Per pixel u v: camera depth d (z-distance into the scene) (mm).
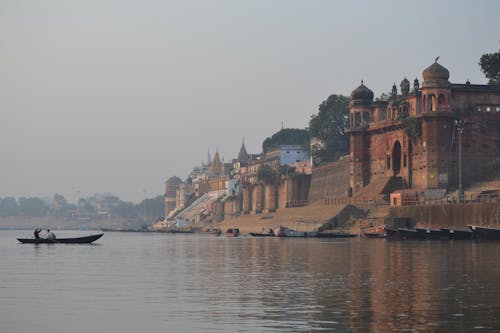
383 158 143500
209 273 51281
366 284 42438
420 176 128250
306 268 54156
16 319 31453
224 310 33344
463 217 103688
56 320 31188
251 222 189875
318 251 77188
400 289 39812
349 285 42031
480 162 126062
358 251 75125
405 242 94750
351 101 155375
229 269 54688
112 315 32312
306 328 28984
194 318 31359
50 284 44500
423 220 112062
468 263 56219
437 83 126062
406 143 133500
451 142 125062
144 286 42875
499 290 39062
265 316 31656
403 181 134875
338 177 167125
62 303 35969
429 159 125125
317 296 37438
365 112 153250
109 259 69188
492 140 126750
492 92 128625
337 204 146750
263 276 48219
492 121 127375
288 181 191625
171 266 58781
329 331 28391
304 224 145875
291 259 64938
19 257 73062
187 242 120625
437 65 126938
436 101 126000
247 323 30094
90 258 71000
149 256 73938
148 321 30781
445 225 107188
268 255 72188
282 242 108062
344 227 132125
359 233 123250
